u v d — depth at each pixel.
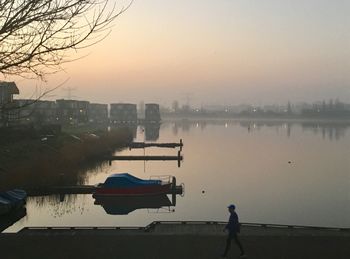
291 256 14.73
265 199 41.09
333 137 127.88
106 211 37.81
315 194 43.41
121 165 67.69
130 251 15.25
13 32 6.00
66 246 15.80
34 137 58.50
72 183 50.25
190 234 17.31
